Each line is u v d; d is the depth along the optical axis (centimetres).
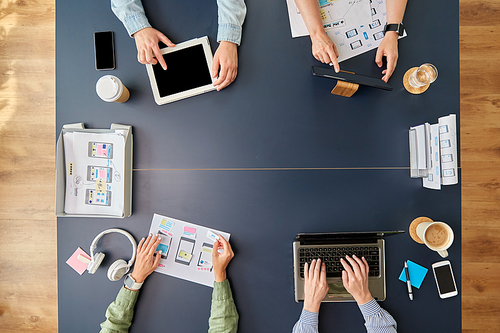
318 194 121
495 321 155
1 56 161
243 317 118
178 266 119
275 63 122
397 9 115
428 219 119
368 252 115
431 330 116
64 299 118
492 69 155
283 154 121
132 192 121
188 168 122
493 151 156
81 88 121
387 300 117
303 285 116
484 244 157
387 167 121
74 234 119
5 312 160
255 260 120
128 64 121
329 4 121
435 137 108
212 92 121
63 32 121
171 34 122
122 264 116
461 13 157
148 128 122
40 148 162
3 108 161
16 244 161
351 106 121
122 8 115
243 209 121
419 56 121
